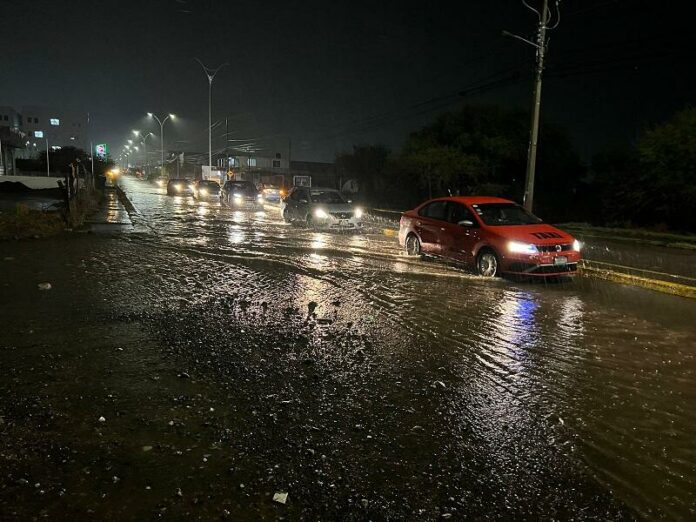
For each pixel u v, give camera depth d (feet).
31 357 17.38
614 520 10.13
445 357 19.03
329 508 10.18
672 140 81.51
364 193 179.01
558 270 34.27
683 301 31.04
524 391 16.17
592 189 129.08
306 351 18.97
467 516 10.11
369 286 31.07
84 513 9.74
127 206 95.66
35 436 12.35
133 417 13.48
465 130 134.41
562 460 12.22
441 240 39.88
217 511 9.97
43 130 400.88
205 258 39.19
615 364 18.93
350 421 13.76
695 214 86.12
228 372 16.69
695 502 10.75
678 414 14.88
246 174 235.40
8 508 9.75
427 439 12.96
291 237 55.16
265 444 12.43
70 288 27.61
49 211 71.41
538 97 63.36
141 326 21.20
